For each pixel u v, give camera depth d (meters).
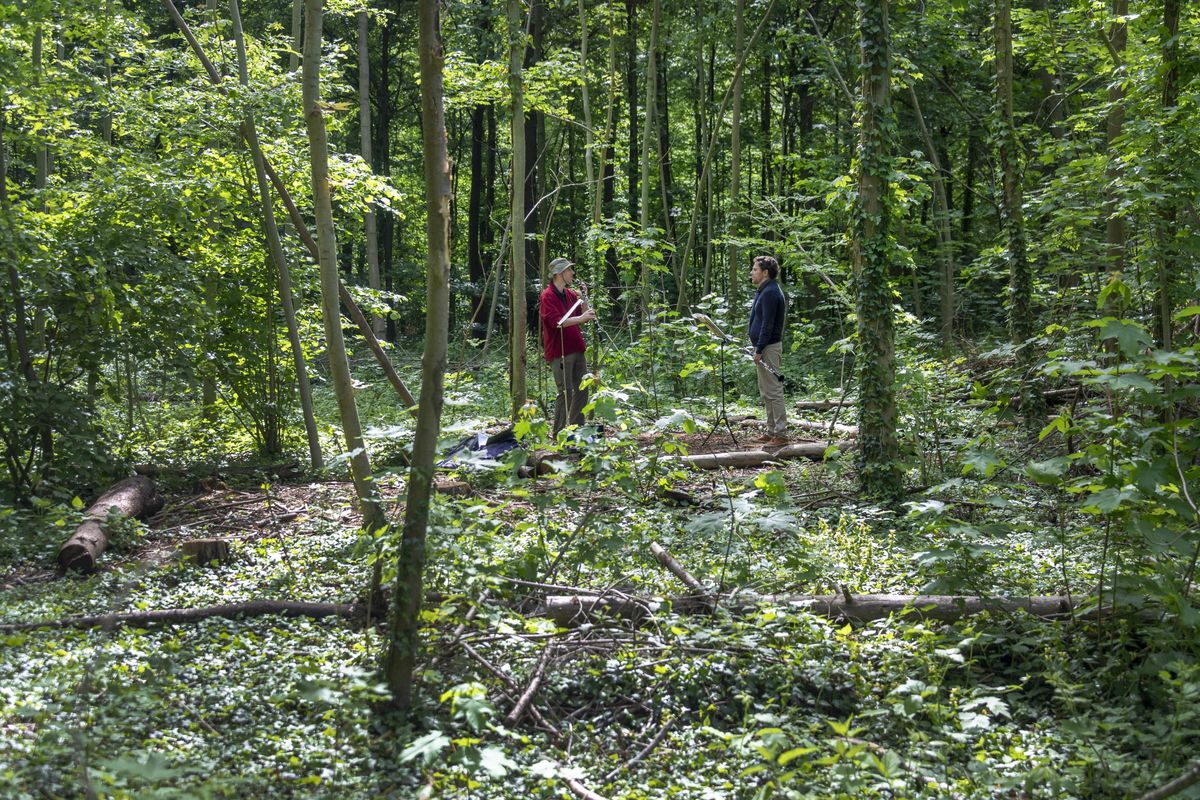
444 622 5.24
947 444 10.55
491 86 13.23
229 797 3.68
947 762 4.47
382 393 18.75
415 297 32.81
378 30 31.19
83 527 7.68
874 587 6.63
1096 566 6.63
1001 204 13.56
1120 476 4.98
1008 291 12.41
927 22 18.61
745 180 37.78
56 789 3.48
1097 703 4.96
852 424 13.12
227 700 4.61
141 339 10.27
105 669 4.73
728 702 5.02
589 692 5.04
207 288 12.01
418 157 36.69
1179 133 9.08
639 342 12.88
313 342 13.10
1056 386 11.84
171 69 12.39
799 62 22.91
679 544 7.54
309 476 11.25
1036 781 4.09
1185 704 4.45
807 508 9.17
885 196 9.48
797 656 5.18
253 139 11.11
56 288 9.63
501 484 6.69
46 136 11.52
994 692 5.20
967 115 21.69
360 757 4.17
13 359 9.59
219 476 11.12
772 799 3.82
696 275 28.64
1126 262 10.61
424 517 4.58
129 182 10.84
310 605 5.93
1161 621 5.19
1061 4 19.67
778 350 12.20
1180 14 10.48
